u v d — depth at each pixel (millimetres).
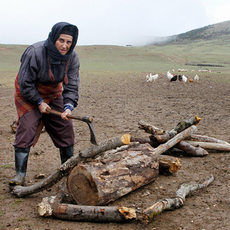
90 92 14672
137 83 19078
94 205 3316
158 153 4504
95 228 3037
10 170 4625
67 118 3494
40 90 3727
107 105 10922
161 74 26234
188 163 4906
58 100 3973
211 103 11336
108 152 3758
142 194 3773
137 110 9844
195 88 16750
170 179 4258
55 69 3621
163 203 3248
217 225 3066
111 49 61344
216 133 6684
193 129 5082
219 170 4578
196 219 3197
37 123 3785
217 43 110688
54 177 3518
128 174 3617
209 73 28047
